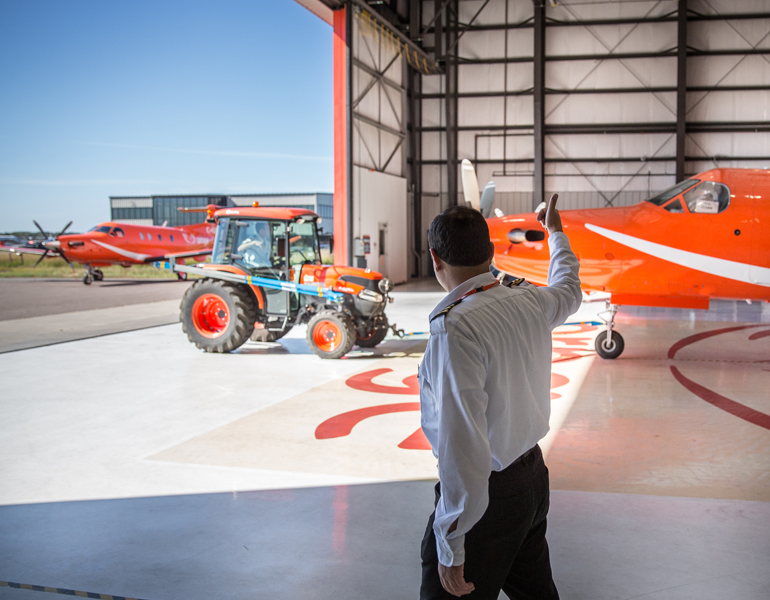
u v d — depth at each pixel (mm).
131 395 4992
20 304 12461
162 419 4305
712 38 15789
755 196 5836
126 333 8500
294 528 2631
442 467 1232
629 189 16688
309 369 6062
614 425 4168
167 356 6762
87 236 18594
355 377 5699
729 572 2252
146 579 2221
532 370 1440
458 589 1270
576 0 16359
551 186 17125
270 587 2166
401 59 17125
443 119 18219
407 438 3891
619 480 3180
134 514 2773
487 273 1455
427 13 17750
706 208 5977
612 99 16469
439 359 1269
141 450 3646
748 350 7066
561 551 2416
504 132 17500
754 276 5906
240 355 6848
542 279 6699
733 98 15852
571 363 6352
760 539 2514
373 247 15211
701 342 7625
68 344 7559
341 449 3676
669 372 5879
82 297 14156
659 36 16031
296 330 8789
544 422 1479
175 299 13703
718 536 2543
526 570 1578
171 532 2596
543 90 16562
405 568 2293
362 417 4371
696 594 2105
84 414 4426
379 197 15516
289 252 6758
